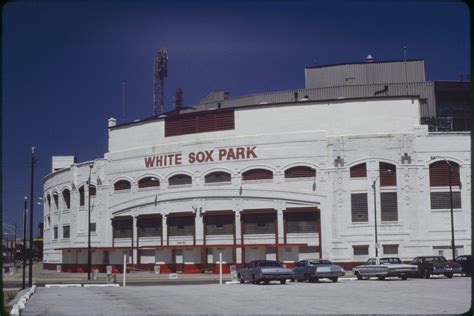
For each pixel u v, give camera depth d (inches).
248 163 2908.5
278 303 900.0
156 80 4517.7
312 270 1625.2
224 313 742.5
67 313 775.1
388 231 2714.1
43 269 3932.1
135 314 748.6
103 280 2377.0
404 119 2812.5
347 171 2775.6
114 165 3284.9
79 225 3462.1
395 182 2746.1
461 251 2694.4
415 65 3417.8
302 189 2817.4
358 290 1200.8
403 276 1707.7
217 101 3745.1
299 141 2844.5
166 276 2632.9
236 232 2898.6
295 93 3449.8
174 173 3065.9
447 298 956.6
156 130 3174.2
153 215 3102.9
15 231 3656.5
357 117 2829.7
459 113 3277.6
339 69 3484.3
